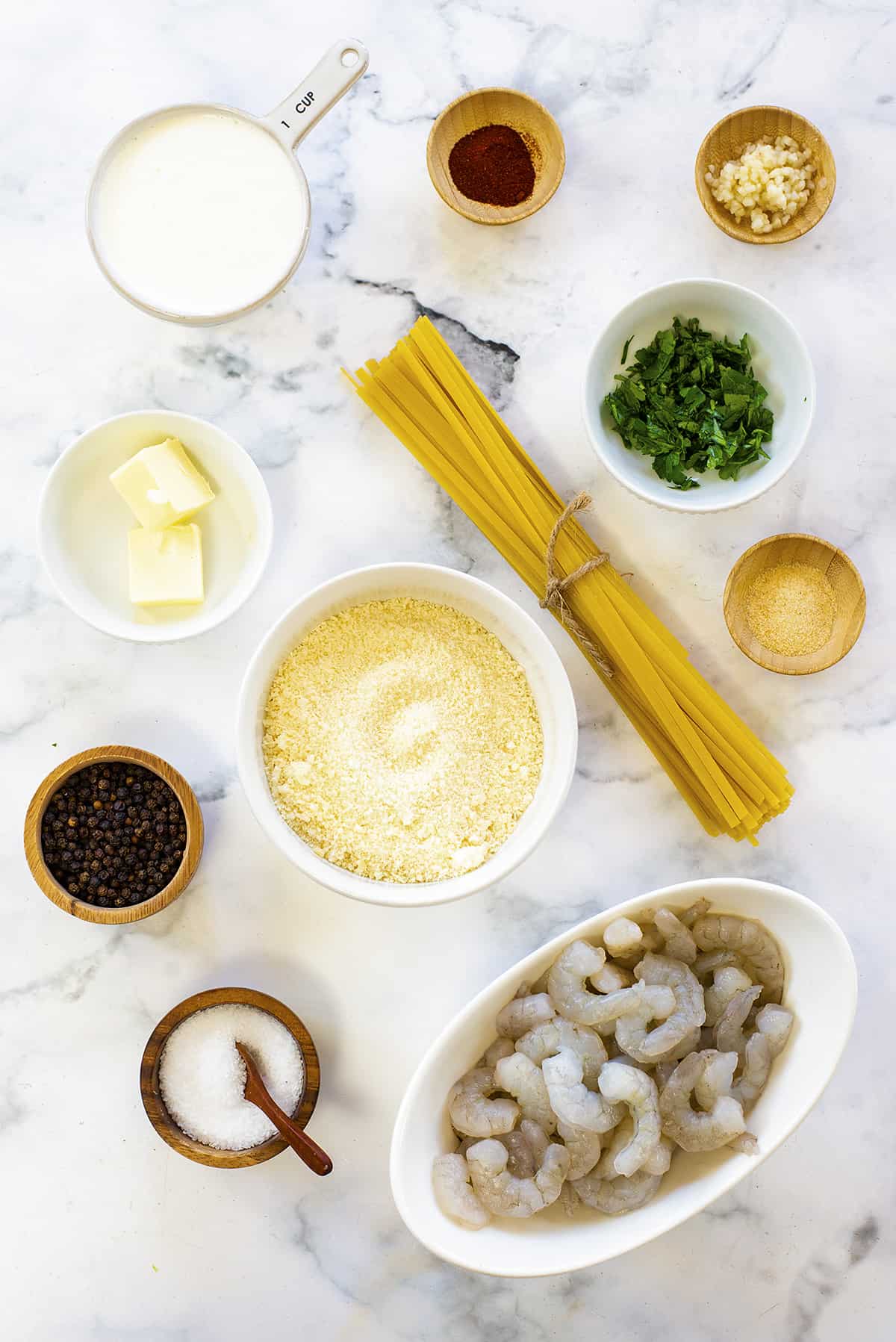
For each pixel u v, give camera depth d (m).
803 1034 0.73
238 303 0.75
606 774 0.79
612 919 0.74
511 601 0.74
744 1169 0.72
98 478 0.77
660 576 0.79
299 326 0.78
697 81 0.78
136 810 0.76
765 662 0.77
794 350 0.75
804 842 0.79
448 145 0.77
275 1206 0.79
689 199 0.78
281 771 0.75
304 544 0.79
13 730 0.78
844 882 0.79
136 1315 0.79
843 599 0.77
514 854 0.73
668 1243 0.79
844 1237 0.79
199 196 0.75
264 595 0.79
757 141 0.77
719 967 0.75
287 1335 0.79
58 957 0.78
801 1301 0.79
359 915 0.78
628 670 0.76
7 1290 0.78
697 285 0.75
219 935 0.78
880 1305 0.79
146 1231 0.79
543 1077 0.73
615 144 0.78
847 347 0.79
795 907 0.73
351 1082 0.78
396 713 0.76
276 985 0.78
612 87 0.78
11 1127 0.79
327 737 0.75
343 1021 0.78
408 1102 0.71
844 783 0.79
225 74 0.78
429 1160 0.73
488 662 0.77
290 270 0.75
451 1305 0.79
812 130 0.76
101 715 0.79
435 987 0.78
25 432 0.78
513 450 0.77
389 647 0.76
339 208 0.78
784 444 0.76
